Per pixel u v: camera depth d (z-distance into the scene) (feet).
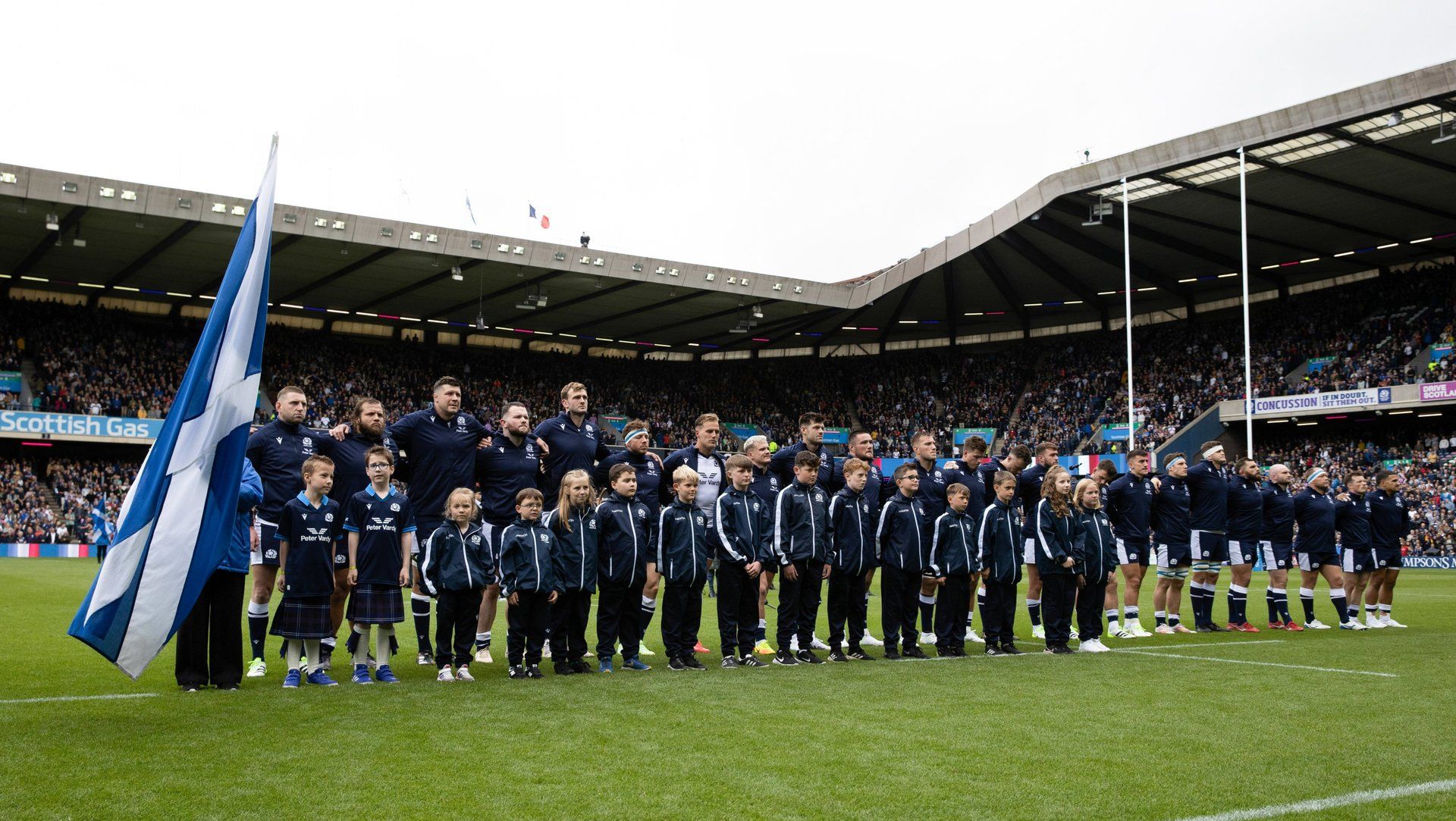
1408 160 89.81
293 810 13.10
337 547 24.81
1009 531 31.27
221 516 21.33
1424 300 118.52
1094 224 106.01
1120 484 37.63
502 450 29.35
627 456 32.12
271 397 124.67
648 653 31.30
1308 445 121.29
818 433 32.37
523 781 14.61
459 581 24.68
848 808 13.41
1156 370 136.67
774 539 28.78
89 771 15.02
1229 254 120.47
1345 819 13.08
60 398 108.27
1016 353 152.35
